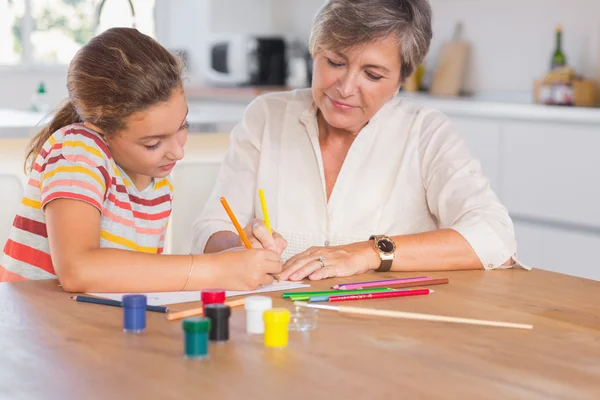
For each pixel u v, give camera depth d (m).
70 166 1.55
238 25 6.11
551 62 4.43
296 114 2.11
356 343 1.19
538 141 4.06
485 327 1.30
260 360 1.10
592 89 4.21
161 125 1.54
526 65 4.68
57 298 1.42
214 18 6.00
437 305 1.43
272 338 1.16
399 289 1.53
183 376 1.03
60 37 5.78
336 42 1.82
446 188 1.95
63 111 1.71
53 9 5.73
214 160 3.05
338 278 1.64
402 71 1.93
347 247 1.73
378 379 1.04
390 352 1.15
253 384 1.01
